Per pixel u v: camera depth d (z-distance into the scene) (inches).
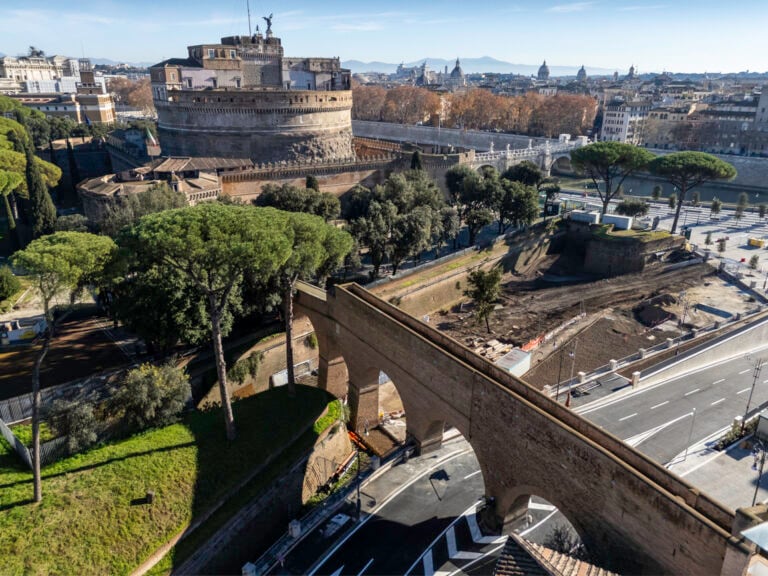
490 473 1643.7
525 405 1450.5
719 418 2256.4
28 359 2249.0
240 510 1617.9
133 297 2033.7
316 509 1763.0
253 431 1857.8
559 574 1061.8
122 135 6348.4
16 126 5374.0
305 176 4635.8
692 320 3174.2
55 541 1374.3
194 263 1648.6
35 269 1359.5
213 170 4301.2
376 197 3917.3
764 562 1056.2
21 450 1648.6
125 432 1777.8
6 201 3614.7
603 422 2207.2
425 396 1855.3
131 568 1379.2
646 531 1190.9
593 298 3545.8
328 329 2346.2
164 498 1546.5
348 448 2129.7
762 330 2984.7
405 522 1712.6
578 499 1349.7
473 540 1633.9
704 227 5167.3
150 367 1900.8
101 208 3622.0
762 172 6914.4
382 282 3169.3
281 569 1542.8
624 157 4409.5
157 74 5354.3
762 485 1860.2
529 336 3024.1
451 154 5359.3
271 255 1603.1
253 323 2603.3
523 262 4158.5
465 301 3590.1
